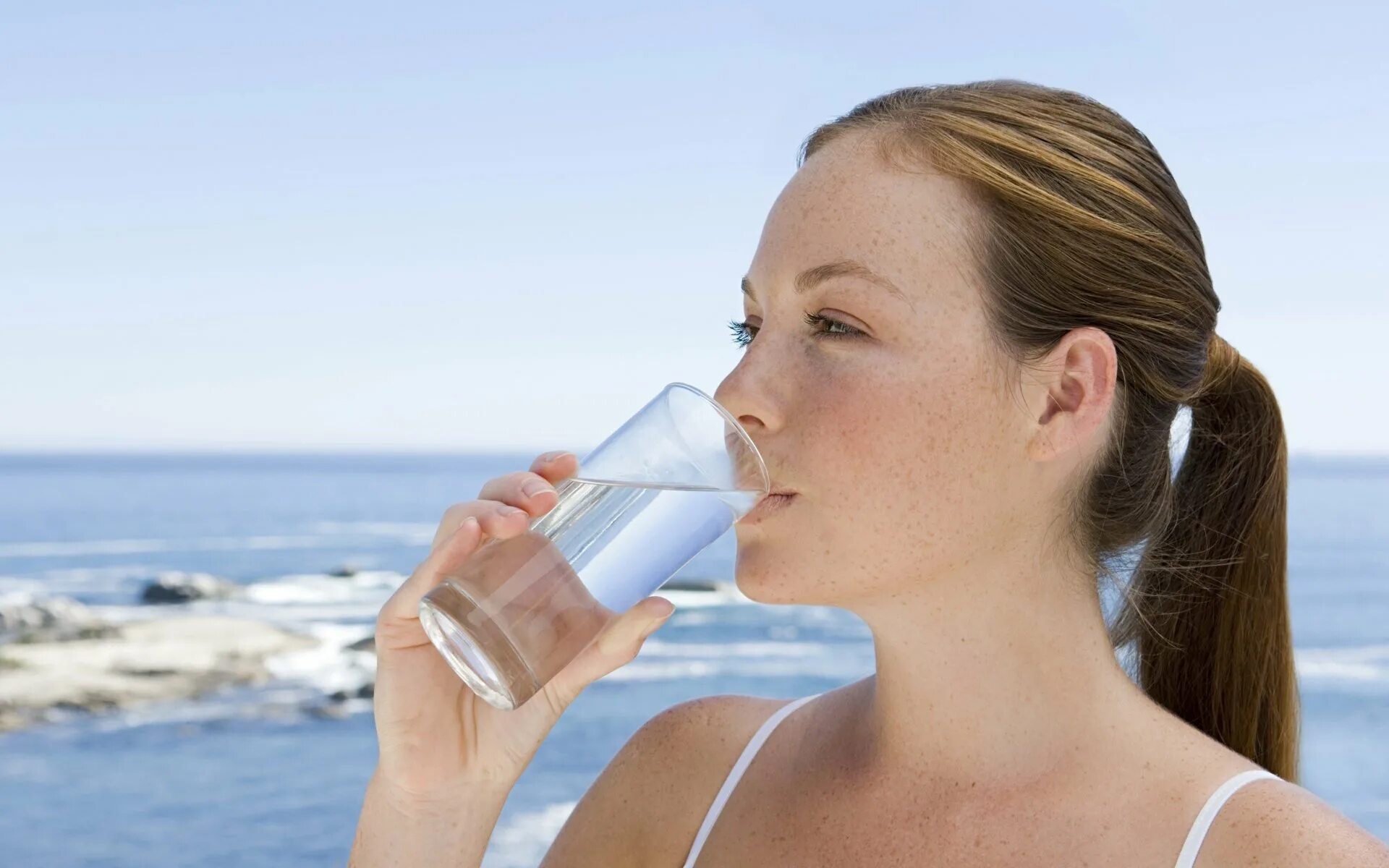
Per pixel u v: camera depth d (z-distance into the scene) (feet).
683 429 4.19
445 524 4.40
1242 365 5.41
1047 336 4.51
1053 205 4.51
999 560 4.50
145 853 36.86
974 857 4.41
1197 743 4.39
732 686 66.08
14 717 50.62
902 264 4.42
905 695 4.67
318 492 299.58
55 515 226.99
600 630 4.27
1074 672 4.54
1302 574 119.85
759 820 4.99
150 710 52.70
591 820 5.41
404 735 4.91
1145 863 4.13
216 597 102.06
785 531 4.46
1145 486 4.82
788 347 4.57
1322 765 50.06
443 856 4.92
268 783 43.93
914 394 4.37
